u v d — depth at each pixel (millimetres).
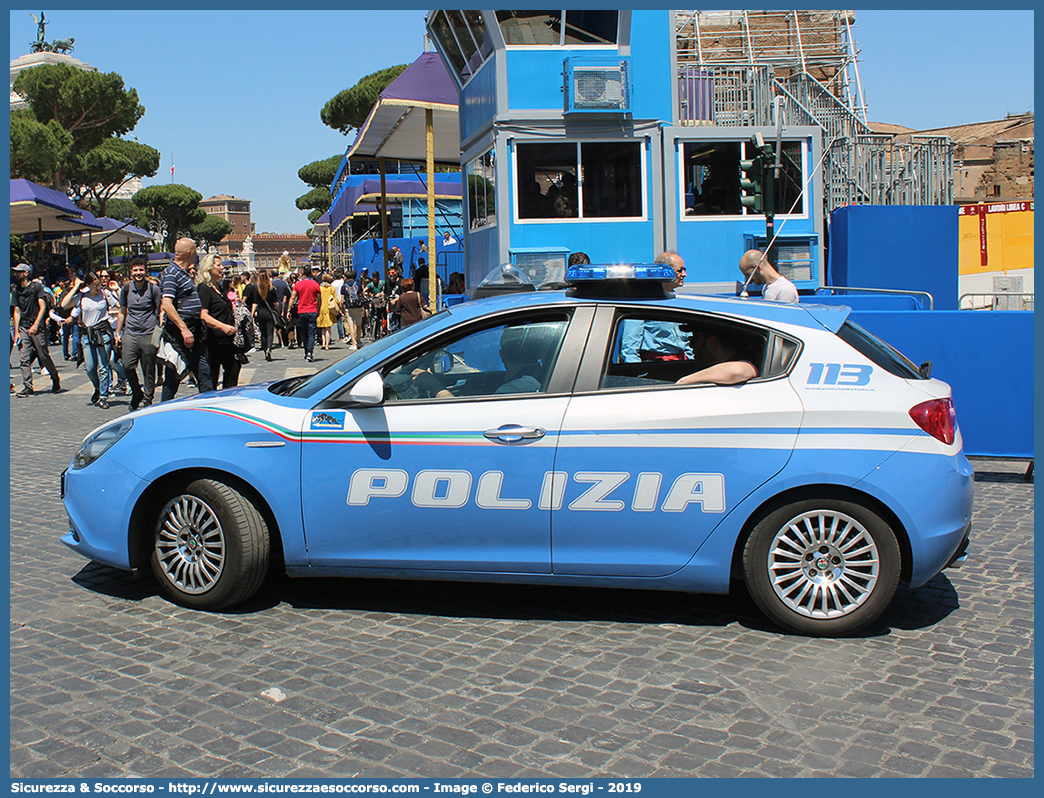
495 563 4438
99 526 4691
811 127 15305
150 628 4430
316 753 3242
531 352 4500
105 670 3934
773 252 15344
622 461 4324
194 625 4477
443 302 17312
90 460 4789
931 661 4090
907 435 4262
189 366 9227
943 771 3156
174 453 4547
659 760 3209
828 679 3893
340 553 4516
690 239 15156
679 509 4320
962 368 7910
